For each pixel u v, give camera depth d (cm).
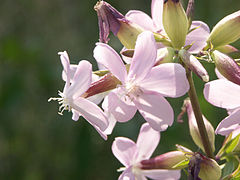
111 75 15
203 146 17
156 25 17
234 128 15
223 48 16
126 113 15
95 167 29
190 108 18
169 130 27
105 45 14
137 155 18
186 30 16
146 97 15
